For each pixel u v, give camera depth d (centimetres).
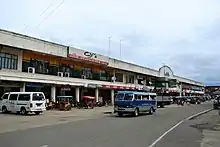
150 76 7231
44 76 3734
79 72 4716
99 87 4931
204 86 14225
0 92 3341
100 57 4934
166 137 1414
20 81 3409
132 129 1738
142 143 1198
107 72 5519
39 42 3694
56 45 3984
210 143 1248
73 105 4212
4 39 3206
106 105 4959
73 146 1086
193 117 2872
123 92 2916
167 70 8169
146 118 2652
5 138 1294
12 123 2058
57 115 2894
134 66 6200
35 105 2827
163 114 3259
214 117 2891
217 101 4622
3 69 3300
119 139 1299
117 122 2200
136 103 2912
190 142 1270
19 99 2894
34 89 3734
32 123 2072
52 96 3944
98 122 2192
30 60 3759
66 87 4300
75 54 4297
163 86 6119
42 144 1126
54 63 4178
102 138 1320
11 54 3459
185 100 7881
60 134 1448
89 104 4181
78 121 2275
